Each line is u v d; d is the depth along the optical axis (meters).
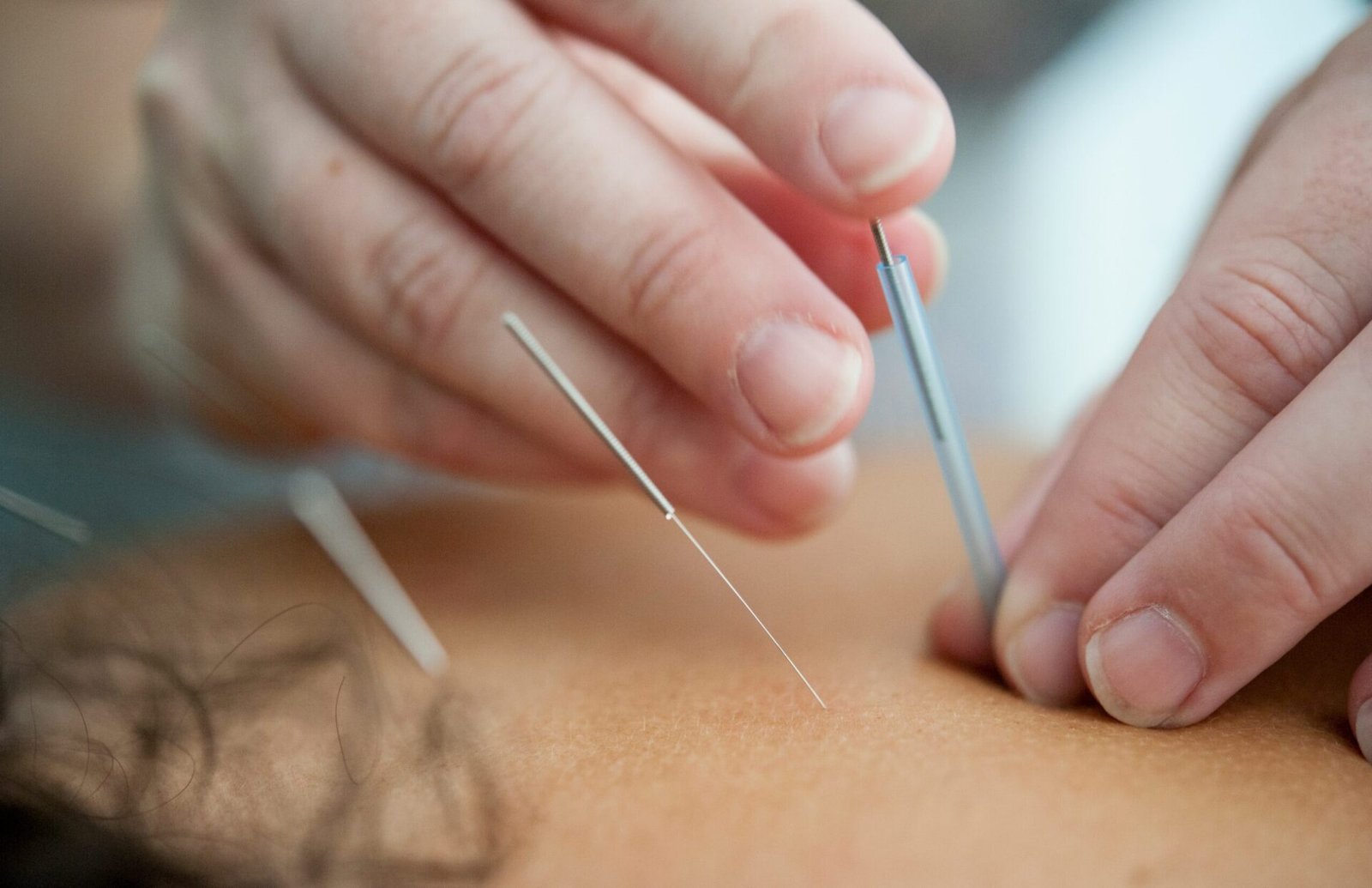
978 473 0.30
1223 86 0.44
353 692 0.21
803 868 0.17
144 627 0.23
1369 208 0.20
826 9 0.21
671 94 0.25
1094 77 0.48
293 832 0.18
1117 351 0.42
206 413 0.31
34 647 0.21
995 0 0.45
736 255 0.22
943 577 0.25
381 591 0.25
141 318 0.30
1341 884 0.17
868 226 0.24
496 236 0.23
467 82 0.22
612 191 0.22
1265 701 0.20
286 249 0.25
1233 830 0.18
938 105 0.21
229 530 0.28
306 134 0.24
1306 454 0.19
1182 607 0.20
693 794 0.18
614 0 0.22
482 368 0.24
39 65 0.40
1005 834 0.18
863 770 0.18
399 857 0.18
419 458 0.27
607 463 0.24
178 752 0.20
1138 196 0.46
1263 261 0.20
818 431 0.22
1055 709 0.21
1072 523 0.21
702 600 0.25
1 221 0.40
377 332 0.24
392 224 0.24
